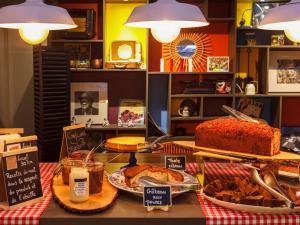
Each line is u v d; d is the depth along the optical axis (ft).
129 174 5.66
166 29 6.48
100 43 13.67
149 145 6.87
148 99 14.08
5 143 5.41
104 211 5.00
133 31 13.78
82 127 7.22
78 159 6.09
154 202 5.02
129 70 13.08
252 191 5.23
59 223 4.81
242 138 6.28
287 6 5.93
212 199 5.28
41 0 6.03
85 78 13.89
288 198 4.97
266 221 4.85
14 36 13.53
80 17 12.89
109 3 13.62
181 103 13.91
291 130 14.07
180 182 5.62
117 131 13.43
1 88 13.65
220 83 13.41
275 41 13.35
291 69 13.99
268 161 5.88
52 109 11.00
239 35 13.69
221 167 7.29
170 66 13.82
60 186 5.83
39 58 10.62
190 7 6.01
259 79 13.93
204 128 6.72
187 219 4.83
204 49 13.89
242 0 13.30
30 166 5.38
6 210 5.05
